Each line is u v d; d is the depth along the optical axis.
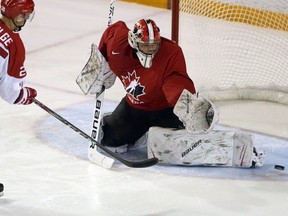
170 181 13.16
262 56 19.50
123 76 13.67
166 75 13.19
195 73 18.81
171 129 13.82
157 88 13.44
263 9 20.03
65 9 28.03
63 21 26.28
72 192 12.65
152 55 12.81
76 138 15.28
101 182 13.08
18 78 11.74
